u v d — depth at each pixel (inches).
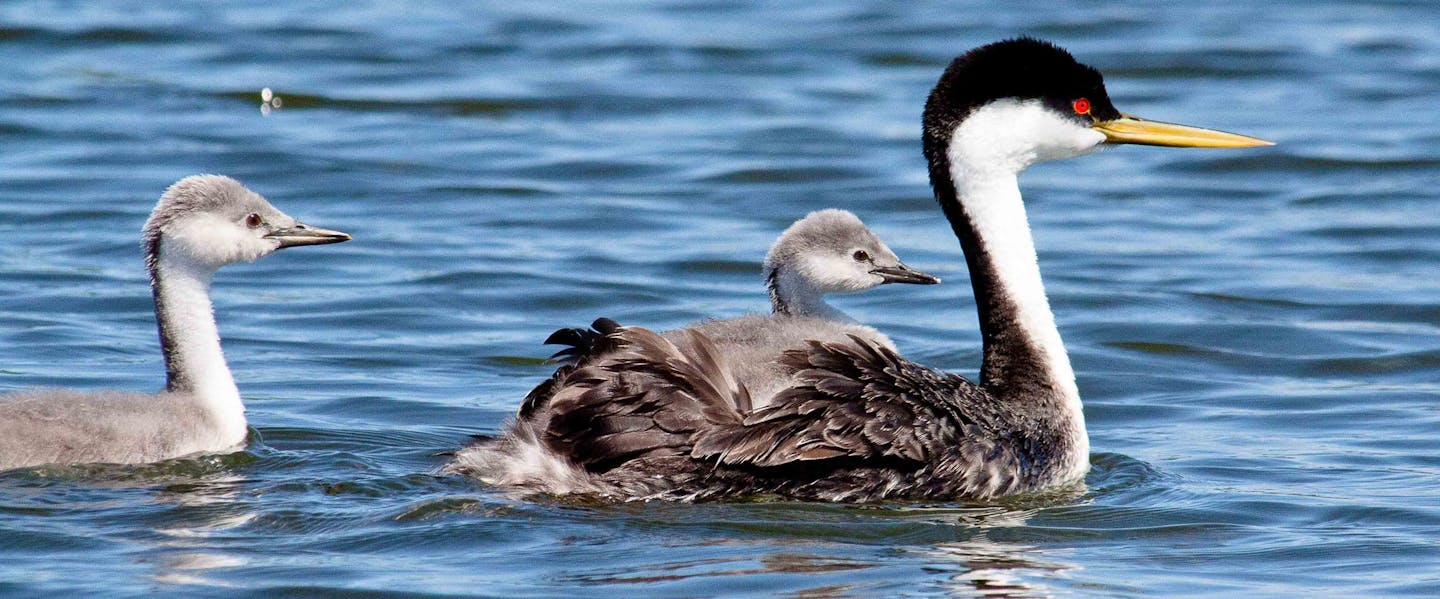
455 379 622.8
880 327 715.4
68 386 590.9
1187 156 1040.8
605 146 1027.3
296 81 1141.7
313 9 1346.0
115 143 988.6
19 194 885.8
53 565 403.9
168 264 527.2
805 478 453.7
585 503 447.8
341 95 1112.2
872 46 1264.8
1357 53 1251.2
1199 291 769.6
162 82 1130.7
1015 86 507.2
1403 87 1162.6
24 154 964.0
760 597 386.6
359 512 444.1
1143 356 676.7
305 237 543.5
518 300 740.0
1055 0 1414.9
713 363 454.3
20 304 703.7
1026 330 503.5
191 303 525.3
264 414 565.9
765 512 445.4
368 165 970.7
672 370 446.3
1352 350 682.2
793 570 405.7
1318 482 502.0
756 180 970.7
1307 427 575.5
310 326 691.4
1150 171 1016.2
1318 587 404.5
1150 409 603.8
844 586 396.8
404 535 426.0
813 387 448.8
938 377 479.2
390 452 521.0
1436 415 588.1
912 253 840.3
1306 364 665.6
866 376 457.7
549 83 1156.5
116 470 485.4
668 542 422.9
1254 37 1291.8
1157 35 1298.0
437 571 402.3
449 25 1309.1
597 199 924.0
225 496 460.1
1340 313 738.2
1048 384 499.2
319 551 415.5
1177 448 547.8
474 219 880.9
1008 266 506.6
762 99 1135.6
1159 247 852.6
